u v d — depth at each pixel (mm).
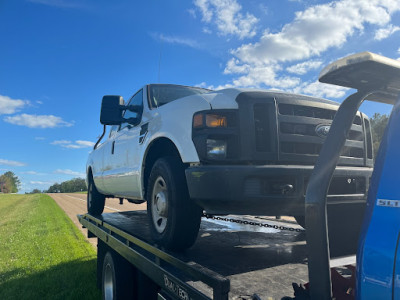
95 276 6238
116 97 4109
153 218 3318
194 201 2906
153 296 3365
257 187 2617
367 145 3105
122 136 4762
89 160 6582
